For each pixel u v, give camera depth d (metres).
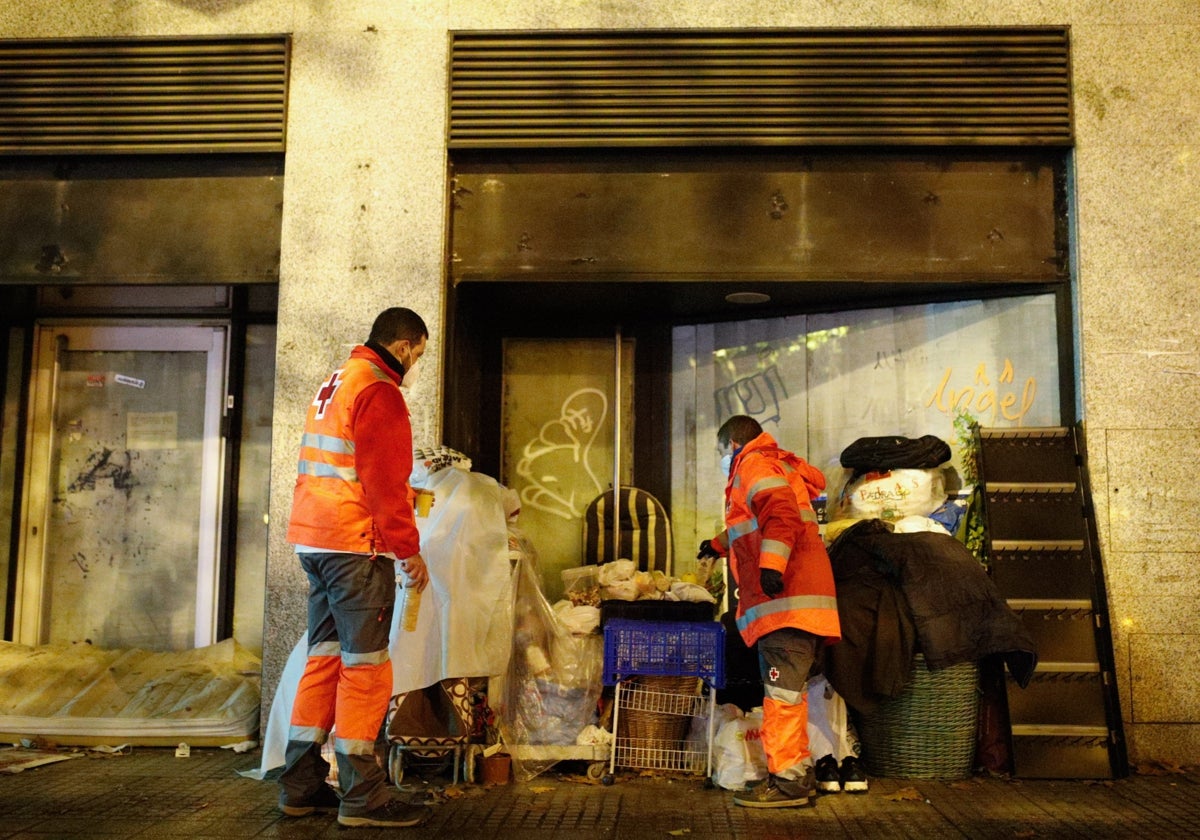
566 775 5.22
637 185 6.20
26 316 7.22
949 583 5.11
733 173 6.18
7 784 4.91
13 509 7.14
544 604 5.43
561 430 6.93
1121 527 5.72
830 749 5.09
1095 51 6.04
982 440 5.81
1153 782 5.18
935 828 4.35
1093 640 5.47
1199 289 5.86
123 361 7.24
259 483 7.12
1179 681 5.61
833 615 4.75
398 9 6.27
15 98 6.40
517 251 6.20
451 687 4.98
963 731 5.17
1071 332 5.96
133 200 6.38
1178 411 5.79
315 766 4.46
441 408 6.05
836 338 6.55
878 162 6.14
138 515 7.14
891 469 5.77
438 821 4.40
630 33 6.18
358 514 4.36
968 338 6.22
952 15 6.09
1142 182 5.94
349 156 6.20
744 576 4.86
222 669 6.26
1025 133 6.02
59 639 7.07
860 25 6.10
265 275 6.28
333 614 4.41
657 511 6.64
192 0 6.36
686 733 5.35
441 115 6.20
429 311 6.06
